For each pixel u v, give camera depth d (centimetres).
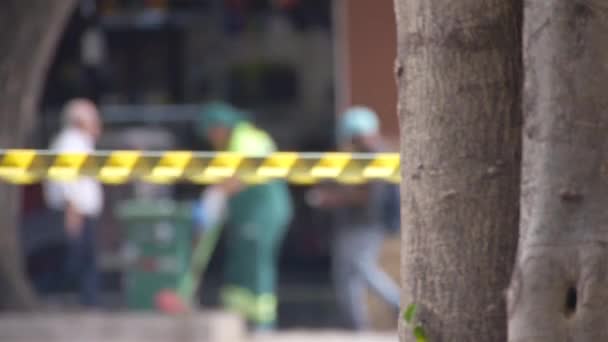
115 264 4172
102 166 1878
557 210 1073
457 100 1178
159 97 4666
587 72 1073
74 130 3909
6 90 3092
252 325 3703
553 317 1071
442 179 1185
